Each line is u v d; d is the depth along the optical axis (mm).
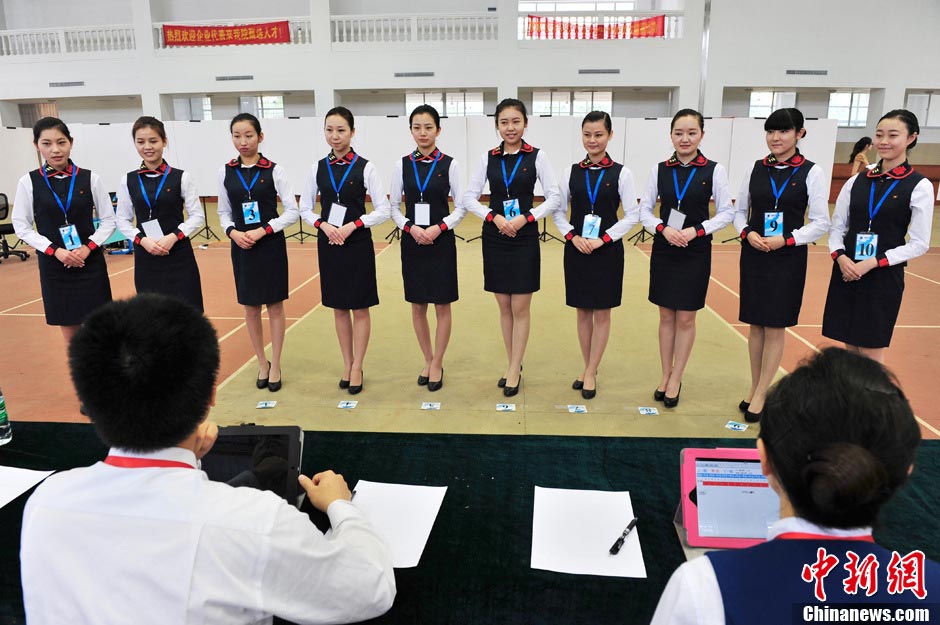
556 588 1078
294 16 13914
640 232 8680
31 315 5000
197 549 740
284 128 11156
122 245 8133
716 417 3094
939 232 9250
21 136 10641
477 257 7621
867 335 2656
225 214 3295
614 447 1574
